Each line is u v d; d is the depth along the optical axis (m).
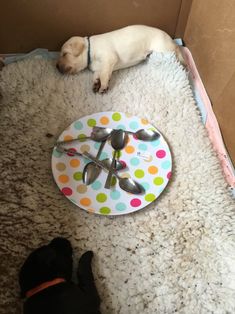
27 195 1.02
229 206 1.04
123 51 1.21
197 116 1.19
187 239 0.99
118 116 1.16
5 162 1.07
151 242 0.98
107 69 1.19
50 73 1.23
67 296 0.80
